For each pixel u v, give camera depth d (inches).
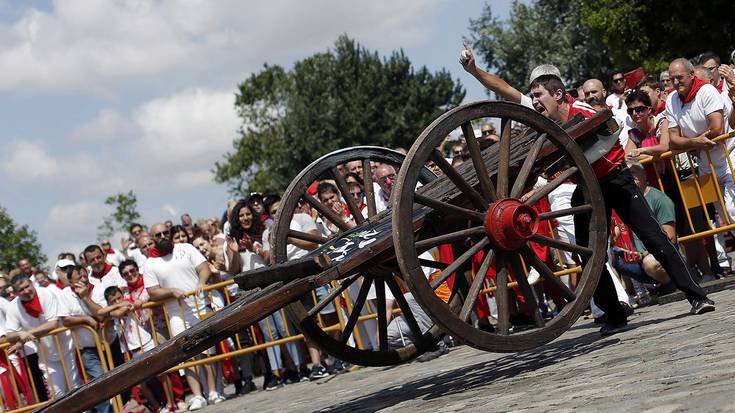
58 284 621.9
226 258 450.6
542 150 243.1
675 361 187.8
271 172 2316.7
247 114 2928.2
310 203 266.8
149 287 446.3
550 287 378.0
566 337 310.7
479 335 224.1
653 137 388.5
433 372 309.7
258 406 361.4
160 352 202.5
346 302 421.4
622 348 235.6
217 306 446.6
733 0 1053.2
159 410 460.8
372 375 373.4
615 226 343.6
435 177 280.1
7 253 1473.9
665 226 355.3
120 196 1648.6
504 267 231.0
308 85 2239.2
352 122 2154.3
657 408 141.5
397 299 265.1
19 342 455.2
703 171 362.0
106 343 453.4
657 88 413.7
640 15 1123.9
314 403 311.1
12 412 445.7
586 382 191.3
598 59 1537.9
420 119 2143.2
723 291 329.1
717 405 132.3
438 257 398.3
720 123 349.1
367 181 275.7
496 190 239.3
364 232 241.3
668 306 331.6
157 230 495.2
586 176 245.4
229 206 531.2
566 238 374.6
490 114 228.8
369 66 2191.2
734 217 357.7
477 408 191.9
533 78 270.1
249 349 437.7
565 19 1595.7
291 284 212.4
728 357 173.9
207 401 450.9
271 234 259.1
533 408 172.6
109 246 702.5
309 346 429.4
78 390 197.3
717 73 397.1
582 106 265.9
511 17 1656.0
